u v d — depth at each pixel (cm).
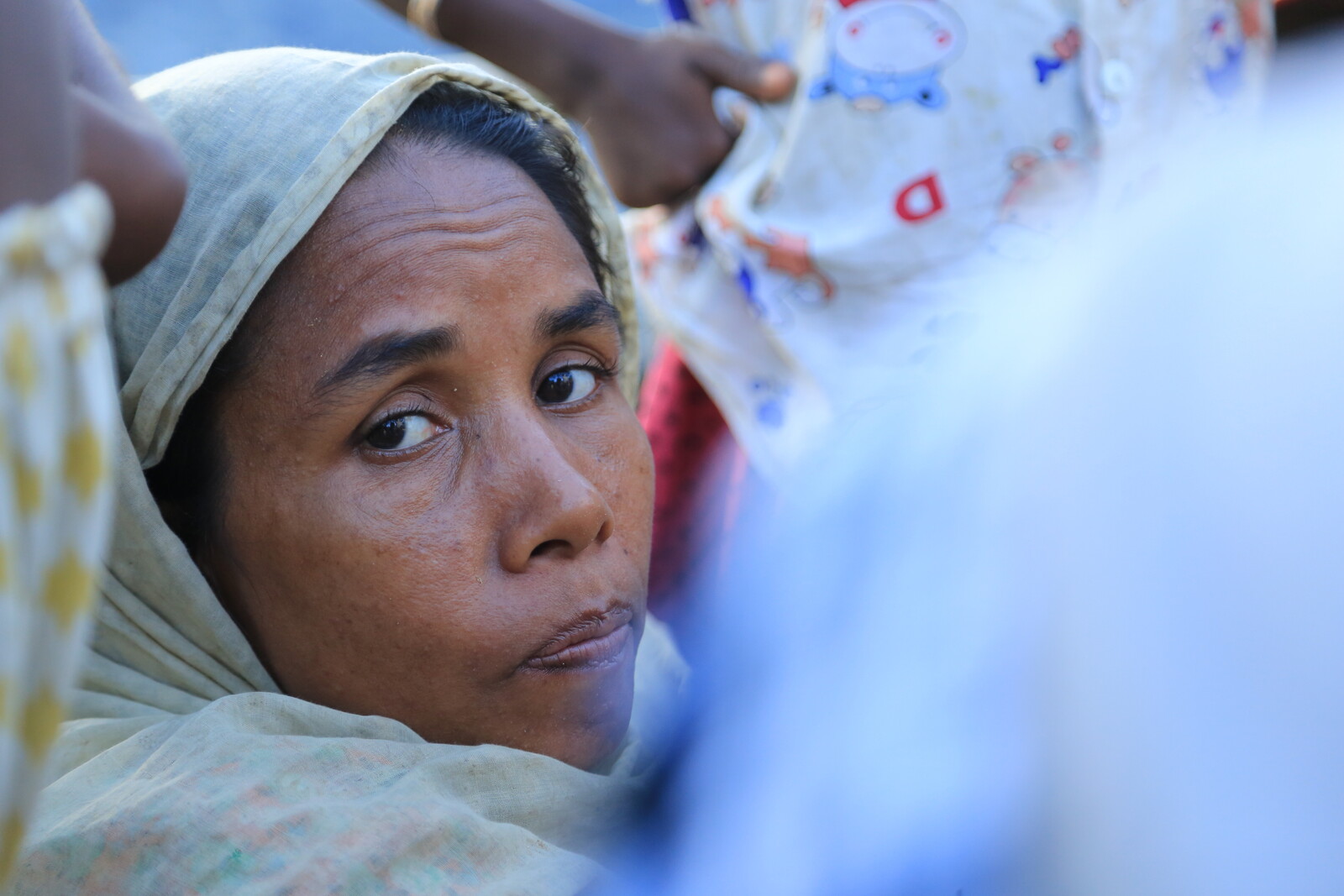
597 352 272
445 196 252
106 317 258
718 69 360
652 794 139
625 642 258
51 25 102
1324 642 90
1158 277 108
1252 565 94
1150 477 100
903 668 109
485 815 233
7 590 93
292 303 246
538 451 247
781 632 122
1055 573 103
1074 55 326
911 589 112
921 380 153
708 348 364
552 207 271
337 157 245
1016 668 103
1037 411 109
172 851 211
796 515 133
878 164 333
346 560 245
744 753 120
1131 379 104
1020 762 101
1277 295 101
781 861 111
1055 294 119
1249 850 90
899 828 104
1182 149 332
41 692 98
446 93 268
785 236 339
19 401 91
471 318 247
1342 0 245
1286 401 96
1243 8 339
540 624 246
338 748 230
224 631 257
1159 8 324
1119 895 93
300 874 208
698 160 365
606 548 257
